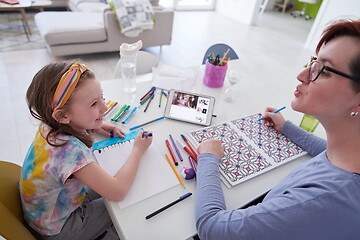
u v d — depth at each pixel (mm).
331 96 529
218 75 1244
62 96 639
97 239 940
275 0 6566
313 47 4156
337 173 514
